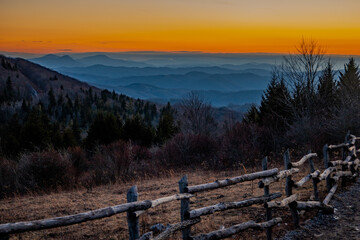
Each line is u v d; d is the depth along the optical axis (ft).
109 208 12.68
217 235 16.62
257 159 56.13
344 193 28.81
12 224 10.27
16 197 41.37
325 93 66.23
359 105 55.52
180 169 60.85
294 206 21.29
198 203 28.96
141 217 25.39
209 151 67.46
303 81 65.67
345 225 21.48
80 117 362.53
